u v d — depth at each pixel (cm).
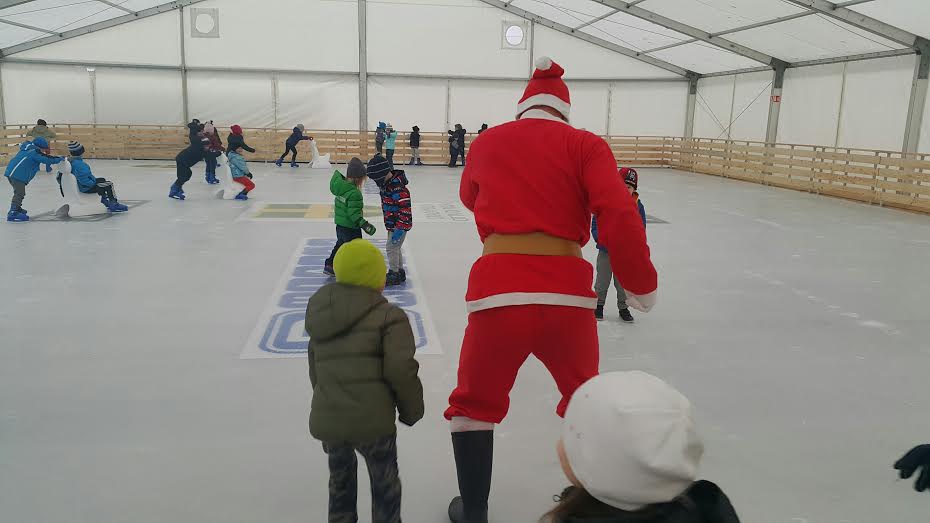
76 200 919
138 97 1978
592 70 2123
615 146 2188
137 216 933
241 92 2017
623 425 91
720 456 285
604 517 99
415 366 192
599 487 95
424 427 306
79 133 1958
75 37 1902
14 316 467
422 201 1201
